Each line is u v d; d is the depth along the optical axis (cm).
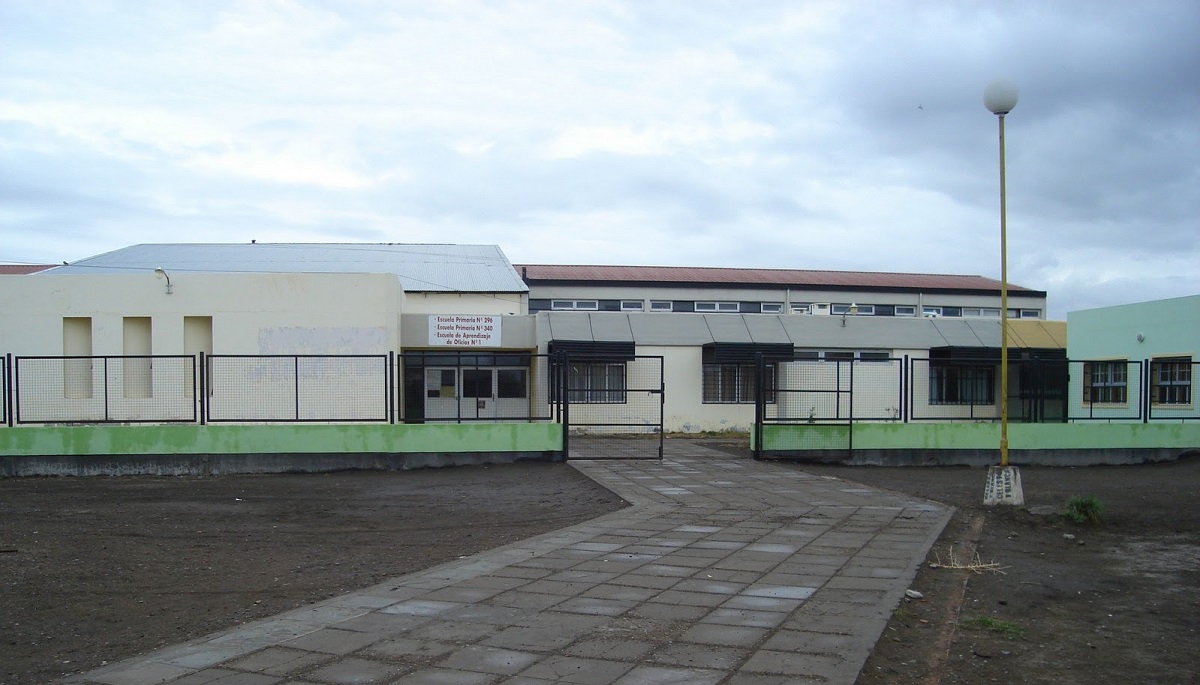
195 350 2462
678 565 891
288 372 2402
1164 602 777
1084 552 1014
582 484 1641
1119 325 2667
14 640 645
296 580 848
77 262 3488
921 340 3288
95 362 2383
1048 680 562
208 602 761
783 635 633
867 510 1309
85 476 1864
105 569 907
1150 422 2270
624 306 4338
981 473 1944
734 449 2408
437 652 595
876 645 619
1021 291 4797
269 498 1510
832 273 4988
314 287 2464
